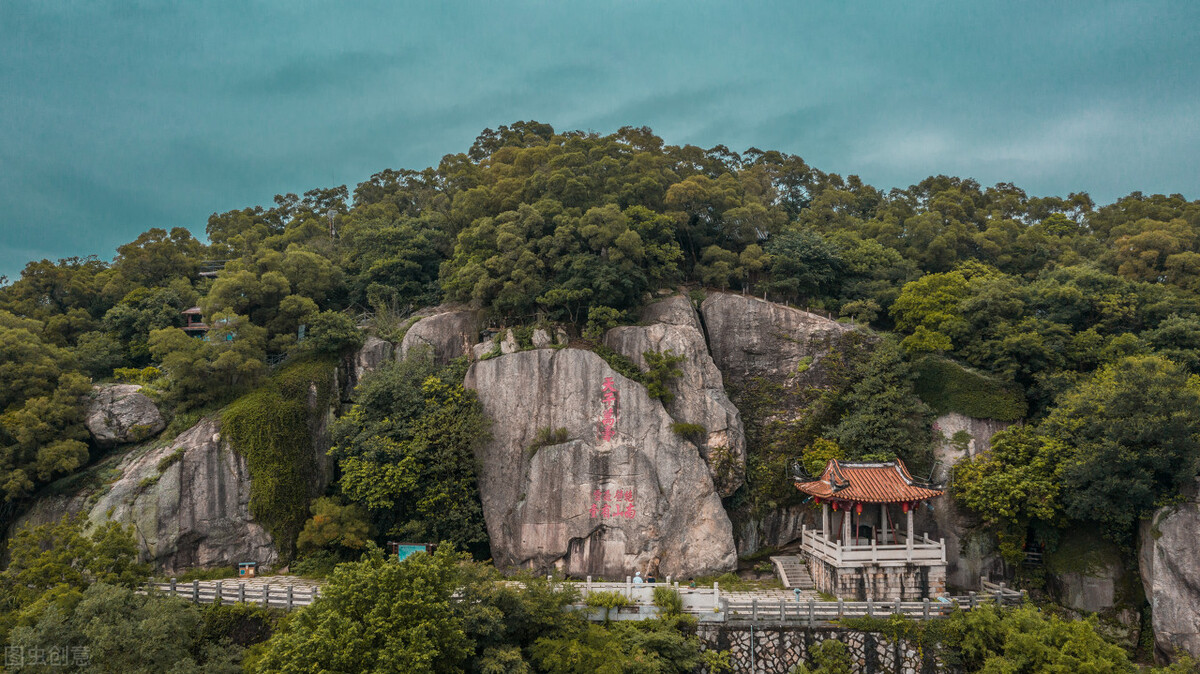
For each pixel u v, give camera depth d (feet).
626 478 113.91
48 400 116.67
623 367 122.01
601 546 112.37
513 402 121.80
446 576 76.59
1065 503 101.24
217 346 125.70
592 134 185.57
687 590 97.66
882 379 121.49
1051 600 104.47
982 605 89.71
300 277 148.77
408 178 223.10
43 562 85.76
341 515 113.91
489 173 176.65
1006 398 118.21
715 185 162.40
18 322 129.90
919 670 87.45
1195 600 88.84
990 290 127.65
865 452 116.57
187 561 112.16
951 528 112.06
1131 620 97.25
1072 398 104.63
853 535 109.19
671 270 138.51
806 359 129.80
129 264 165.07
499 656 74.84
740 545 119.44
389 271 156.04
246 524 114.93
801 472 119.75
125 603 80.53
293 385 125.70
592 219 130.72
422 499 115.65
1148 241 144.97
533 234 136.05
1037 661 80.79
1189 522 90.74
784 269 145.79
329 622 69.26
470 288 136.15
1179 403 93.15
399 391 122.21
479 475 120.16
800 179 214.07
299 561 114.52
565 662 77.15
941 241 159.53
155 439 120.67
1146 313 128.26
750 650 89.15
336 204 223.51
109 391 121.70
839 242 159.84
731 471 118.01
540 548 112.98
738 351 133.39
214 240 207.10
